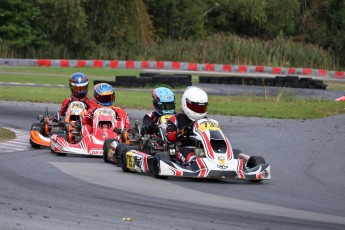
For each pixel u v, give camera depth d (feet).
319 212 40.24
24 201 38.88
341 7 290.15
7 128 81.30
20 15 234.79
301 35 290.76
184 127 52.16
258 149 70.03
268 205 41.57
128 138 61.21
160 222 35.04
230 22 292.61
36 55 235.20
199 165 49.01
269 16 289.53
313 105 114.42
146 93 131.44
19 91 122.83
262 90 151.33
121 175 51.57
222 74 209.26
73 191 42.91
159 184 47.65
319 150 69.77
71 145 61.87
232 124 90.63
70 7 234.58
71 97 71.56
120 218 35.53
